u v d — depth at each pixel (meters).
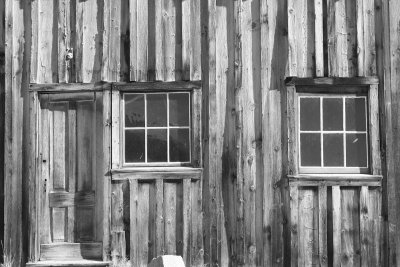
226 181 7.86
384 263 7.75
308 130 7.97
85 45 8.08
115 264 7.83
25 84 8.20
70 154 8.13
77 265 7.89
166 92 8.06
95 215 8.05
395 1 7.96
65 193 8.10
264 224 7.75
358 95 8.01
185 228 7.78
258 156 7.85
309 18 7.95
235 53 7.91
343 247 7.73
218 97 7.91
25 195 8.09
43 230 8.08
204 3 8.01
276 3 7.96
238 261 7.75
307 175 7.77
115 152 7.96
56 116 8.19
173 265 5.60
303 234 7.72
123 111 8.07
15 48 8.21
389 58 7.91
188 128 8.03
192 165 7.91
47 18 8.18
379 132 7.89
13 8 8.23
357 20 7.93
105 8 8.05
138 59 8.00
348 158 7.96
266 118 7.84
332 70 7.89
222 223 7.81
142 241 7.82
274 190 7.80
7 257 8.01
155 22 8.00
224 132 7.89
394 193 7.79
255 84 7.91
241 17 7.95
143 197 7.87
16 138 8.14
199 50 7.94
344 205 7.76
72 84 8.05
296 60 7.87
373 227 7.75
